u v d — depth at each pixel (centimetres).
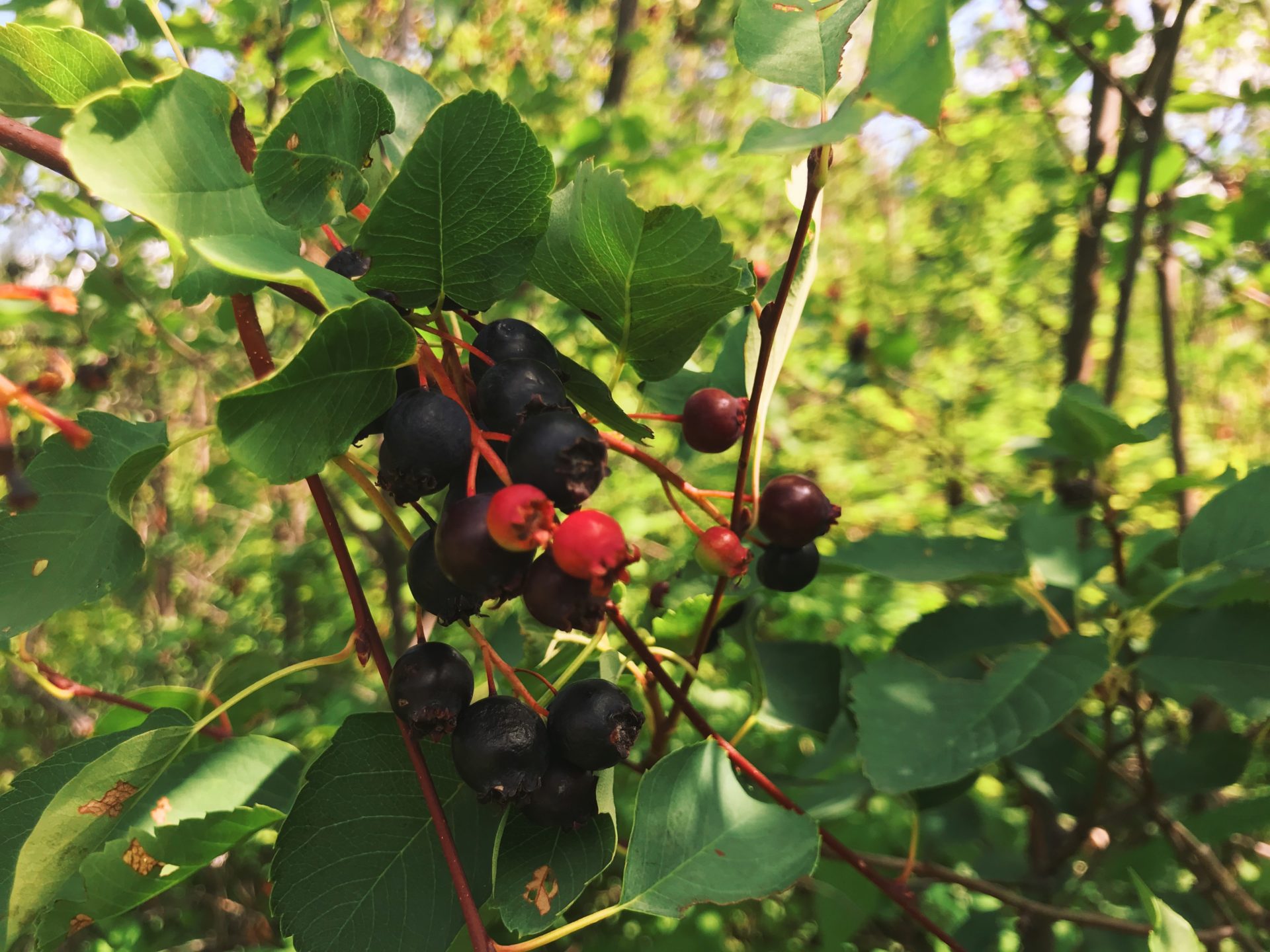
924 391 53
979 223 88
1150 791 26
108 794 13
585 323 57
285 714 39
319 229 15
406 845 12
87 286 35
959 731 17
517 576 10
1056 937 36
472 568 10
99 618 100
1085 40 40
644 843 13
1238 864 39
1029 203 85
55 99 14
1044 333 88
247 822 13
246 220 12
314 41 33
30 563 13
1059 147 52
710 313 13
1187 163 42
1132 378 100
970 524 47
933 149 96
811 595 55
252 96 36
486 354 12
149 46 27
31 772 14
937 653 23
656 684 17
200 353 49
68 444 14
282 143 11
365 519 54
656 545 64
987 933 31
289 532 101
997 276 83
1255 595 21
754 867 13
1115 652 21
